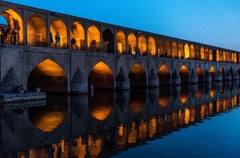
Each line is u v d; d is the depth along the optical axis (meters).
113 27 37.69
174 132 13.52
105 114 18.58
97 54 33.81
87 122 15.83
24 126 14.54
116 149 10.68
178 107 22.12
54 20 29.69
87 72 32.25
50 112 18.97
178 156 9.95
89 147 10.92
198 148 10.91
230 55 80.19
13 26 27.58
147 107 21.92
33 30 29.50
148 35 45.34
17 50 24.56
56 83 30.77
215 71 67.31
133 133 13.27
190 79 56.50
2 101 21.25
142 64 42.56
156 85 44.41
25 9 26.44
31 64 26.25
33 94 23.89
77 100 25.83
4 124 14.98
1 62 23.17
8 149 10.62
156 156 9.91
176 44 54.38
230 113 19.38
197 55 62.38
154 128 14.43
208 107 22.30
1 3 24.31
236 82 65.06
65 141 11.78
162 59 47.28
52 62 28.94
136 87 44.44
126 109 20.80
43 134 12.96
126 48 40.06
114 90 36.91
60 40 32.12
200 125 15.27
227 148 10.94
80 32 35.31
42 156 9.81
